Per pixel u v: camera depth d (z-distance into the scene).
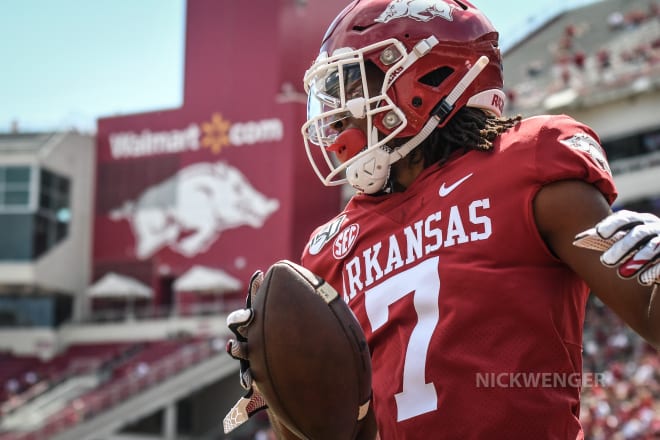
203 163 25.45
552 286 1.64
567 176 1.58
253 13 25.47
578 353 1.70
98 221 26.78
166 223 25.73
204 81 25.88
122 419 22.38
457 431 1.61
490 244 1.65
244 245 24.52
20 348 26.17
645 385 13.20
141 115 26.59
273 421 1.78
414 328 1.70
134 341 25.34
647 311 1.41
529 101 21.55
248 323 1.59
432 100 1.82
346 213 2.00
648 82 19.20
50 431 21.89
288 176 24.19
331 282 1.97
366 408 1.60
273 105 24.70
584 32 24.52
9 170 26.28
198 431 23.53
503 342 1.62
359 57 1.83
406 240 1.78
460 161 1.77
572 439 1.62
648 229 1.25
